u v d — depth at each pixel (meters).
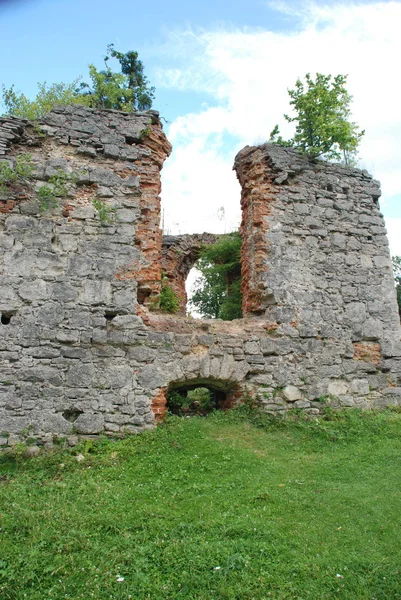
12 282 8.21
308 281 9.98
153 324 8.74
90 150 9.20
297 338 9.60
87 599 3.96
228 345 9.10
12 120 8.95
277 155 10.42
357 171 11.15
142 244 9.12
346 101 11.21
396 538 4.97
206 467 6.82
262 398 9.09
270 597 3.99
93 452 7.61
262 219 10.04
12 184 8.65
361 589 4.12
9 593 4.02
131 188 9.27
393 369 10.20
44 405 7.88
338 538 4.96
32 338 8.07
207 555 4.52
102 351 8.34
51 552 4.59
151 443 7.70
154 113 9.85
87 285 8.55
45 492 6.09
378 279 10.59
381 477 6.67
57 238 8.63
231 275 17.12
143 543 4.77
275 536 4.92
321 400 9.45
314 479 6.57
